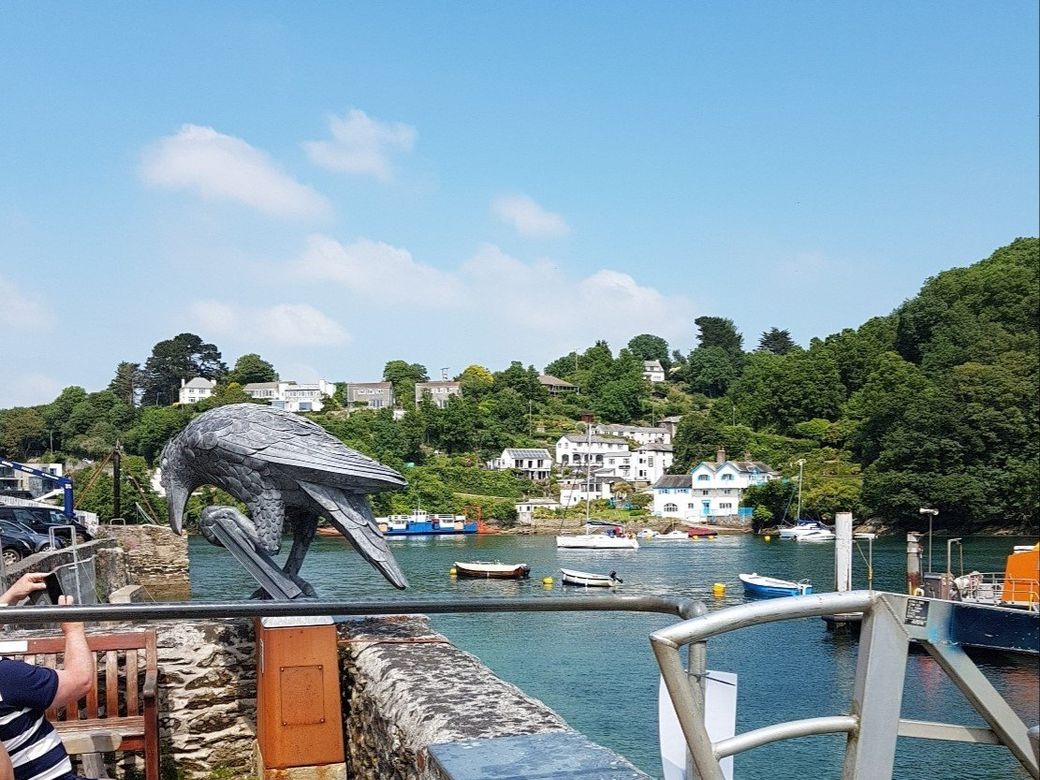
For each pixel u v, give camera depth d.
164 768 7.36
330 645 6.48
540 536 107.44
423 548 85.88
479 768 2.88
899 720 2.14
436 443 151.88
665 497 124.50
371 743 5.78
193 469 7.91
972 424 90.62
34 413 151.00
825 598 2.14
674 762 2.37
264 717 6.64
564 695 23.09
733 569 63.31
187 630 7.58
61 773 3.32
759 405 147.00
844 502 103.62
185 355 196.12
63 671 3.46
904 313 141.88
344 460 7.63
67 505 36.09
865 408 126.88
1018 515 88.69
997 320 127.94
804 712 21.42
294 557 8.02
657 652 2.10
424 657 6.02
